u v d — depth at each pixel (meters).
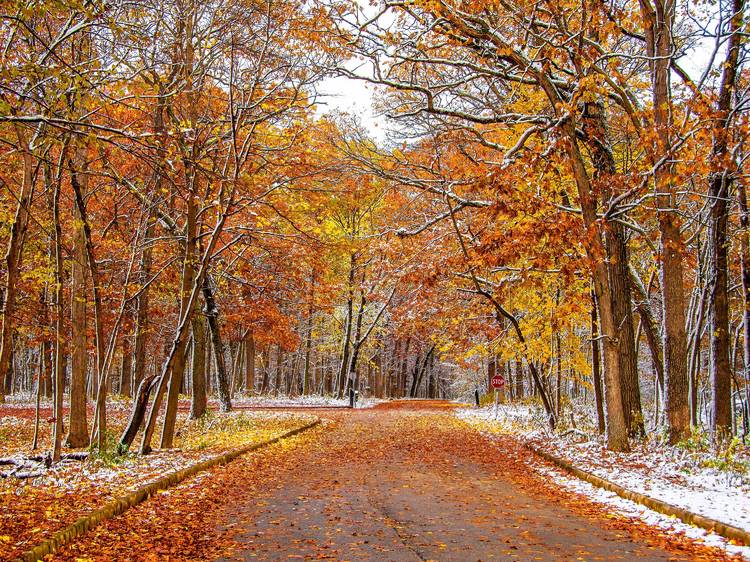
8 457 13.63
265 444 17.50
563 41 14.20
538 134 14.43
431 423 27.16
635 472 11.88
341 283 39.44
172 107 14.33
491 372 39.69
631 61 18.41
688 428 14.88
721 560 6.46
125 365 36.03
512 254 13.76
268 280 27.23
